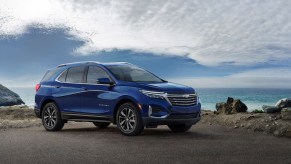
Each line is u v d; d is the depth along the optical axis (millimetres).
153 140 9477
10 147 8570
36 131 12047
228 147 8367
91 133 11164
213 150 7988
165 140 9469
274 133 10469
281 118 11336
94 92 11047
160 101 10000
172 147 8391
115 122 10719
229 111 13852
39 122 14844
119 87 10586
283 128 10414
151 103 9984
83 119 11344
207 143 8953
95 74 11336
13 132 11711
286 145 8656
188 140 9438
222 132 11000
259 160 6945
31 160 7047
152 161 6895
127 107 10312
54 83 12266
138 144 8867
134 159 7090
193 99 10555
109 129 12453
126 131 10352
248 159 7035
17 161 6961
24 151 8016
